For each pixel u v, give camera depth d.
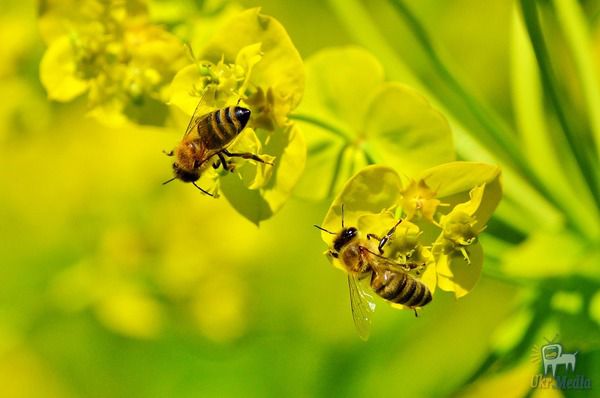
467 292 0.31
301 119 0.32
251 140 0.31
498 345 0.34
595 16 0.35
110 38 0.32
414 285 0.31
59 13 0.32
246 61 0.31
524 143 0.34
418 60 0.35
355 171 0.32
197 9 0.33
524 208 0.34
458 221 0.31
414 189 0.31
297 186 0.32
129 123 0.32
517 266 0.33
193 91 0.31
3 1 0.37
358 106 0.32
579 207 0.34
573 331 0.33
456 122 0.33
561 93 0.33
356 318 0.32
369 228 0.31
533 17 0.32
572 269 0.33
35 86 0.37
